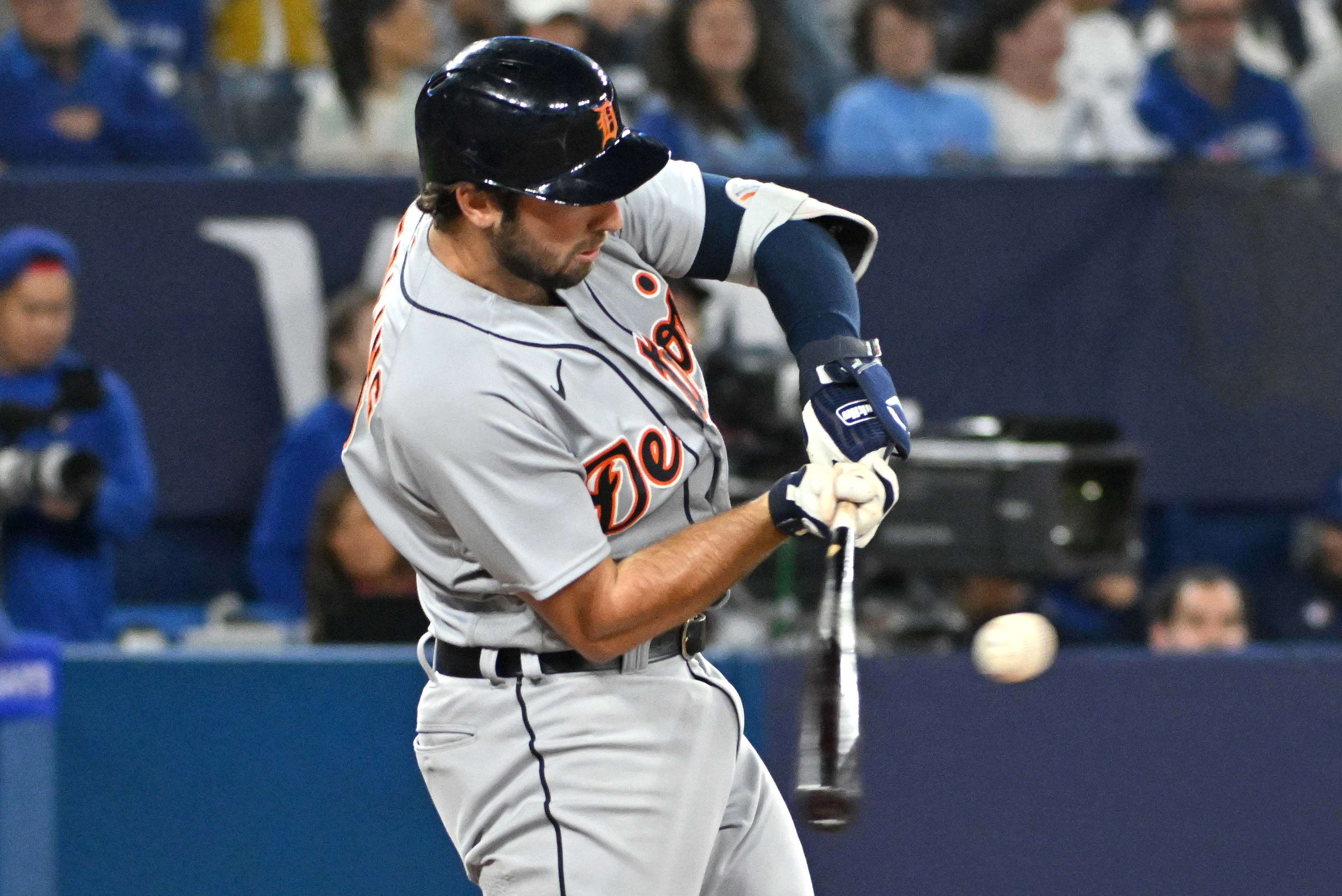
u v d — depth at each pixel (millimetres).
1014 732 12930
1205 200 18375
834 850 12836
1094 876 12969
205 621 17172
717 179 8273
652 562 7469
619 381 7625
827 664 7180
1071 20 23000
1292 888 13031
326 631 14750
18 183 17781
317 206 18125
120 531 16578
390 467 7656
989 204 18344
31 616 15992
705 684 8219
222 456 18266
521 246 7273
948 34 23656
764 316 17641
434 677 8367
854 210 18203
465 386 7305
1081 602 17109
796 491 7375
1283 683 13023
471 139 7105
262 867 12734
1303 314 18422
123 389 17094
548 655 7992
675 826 8062
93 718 12727
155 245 17984
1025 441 15586
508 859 8133
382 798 12680
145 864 12727
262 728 12711
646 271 8016
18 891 12625
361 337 17125
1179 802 12992
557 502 7398
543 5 24000
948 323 18453
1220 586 15789
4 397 16828
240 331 18141
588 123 7145
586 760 7973
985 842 12906
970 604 16328
